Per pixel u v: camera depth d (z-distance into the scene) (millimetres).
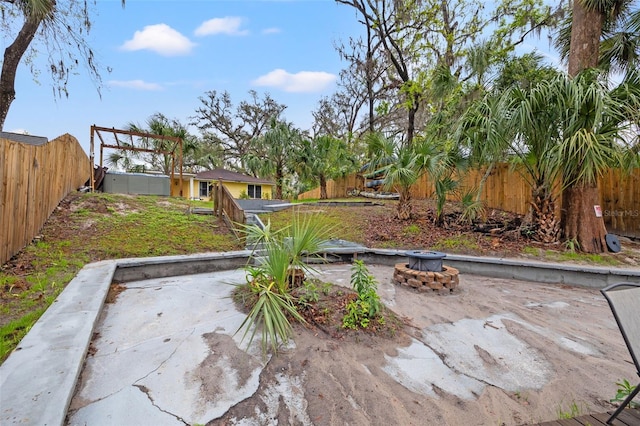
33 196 4395
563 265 4676
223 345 2512
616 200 6613
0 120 7430
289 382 2096
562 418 1763
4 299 2879
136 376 2062
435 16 11648
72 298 2936
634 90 4699
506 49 10227
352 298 3301
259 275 3246
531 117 4930
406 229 6793
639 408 1758
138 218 6086
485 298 3965
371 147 7984
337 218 7797
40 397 1540
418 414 1845
